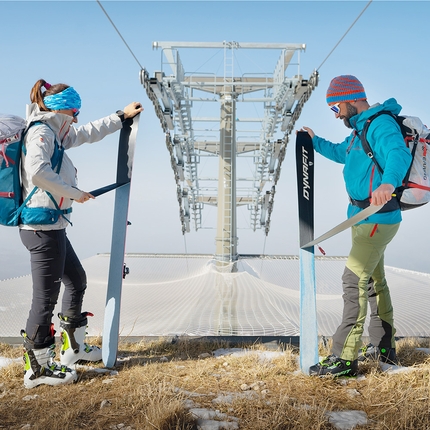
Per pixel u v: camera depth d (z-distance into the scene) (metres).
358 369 3.82
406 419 2.83
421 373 3.64
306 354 3.80
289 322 6.75
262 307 8.06
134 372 3.80
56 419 2.89
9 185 3.41
